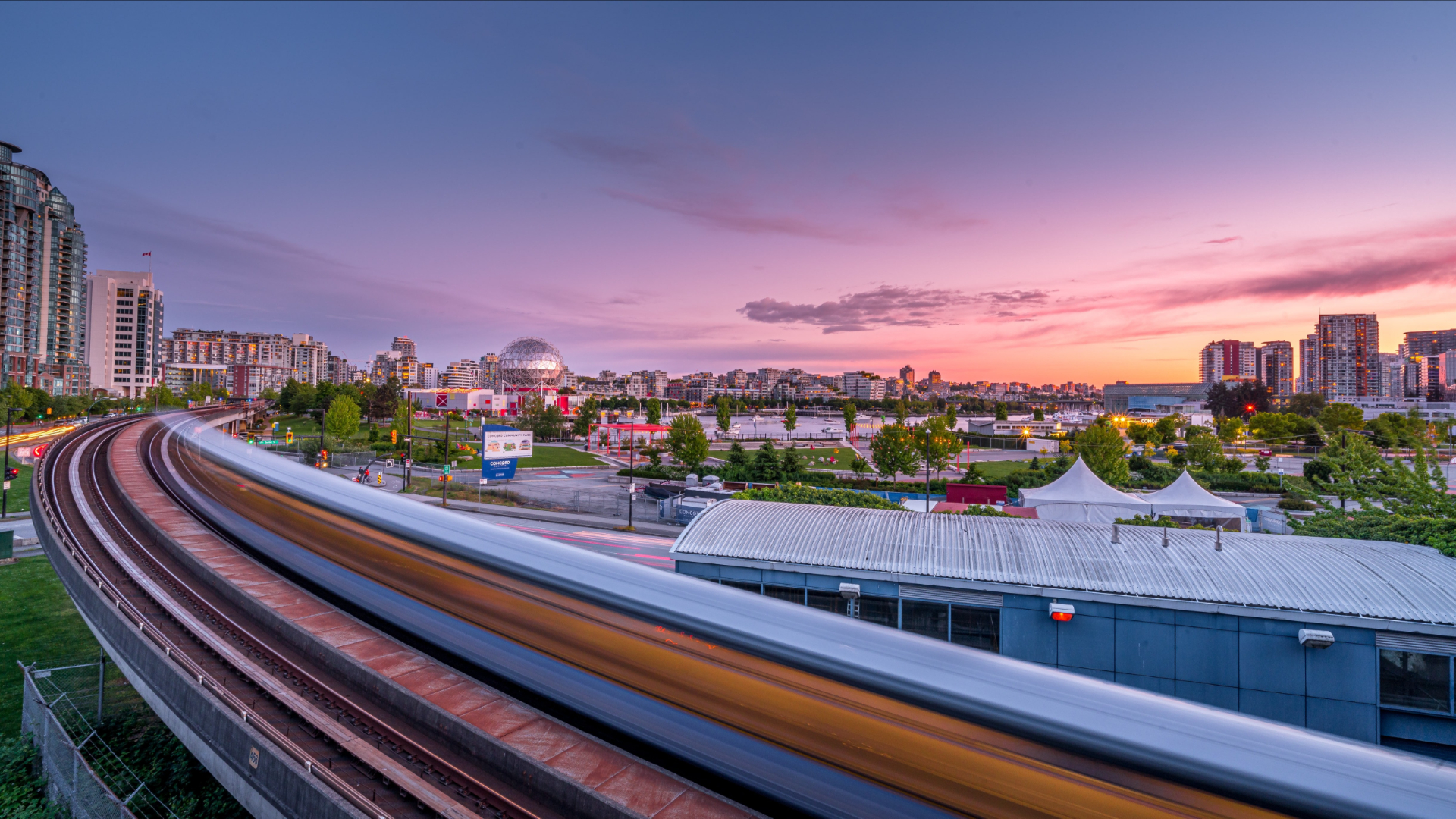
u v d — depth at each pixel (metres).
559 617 12.09
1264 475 63.75
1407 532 16.81
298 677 12.75
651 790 8.44
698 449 66.19
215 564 19.14
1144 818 6.22
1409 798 5.71
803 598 16.06
